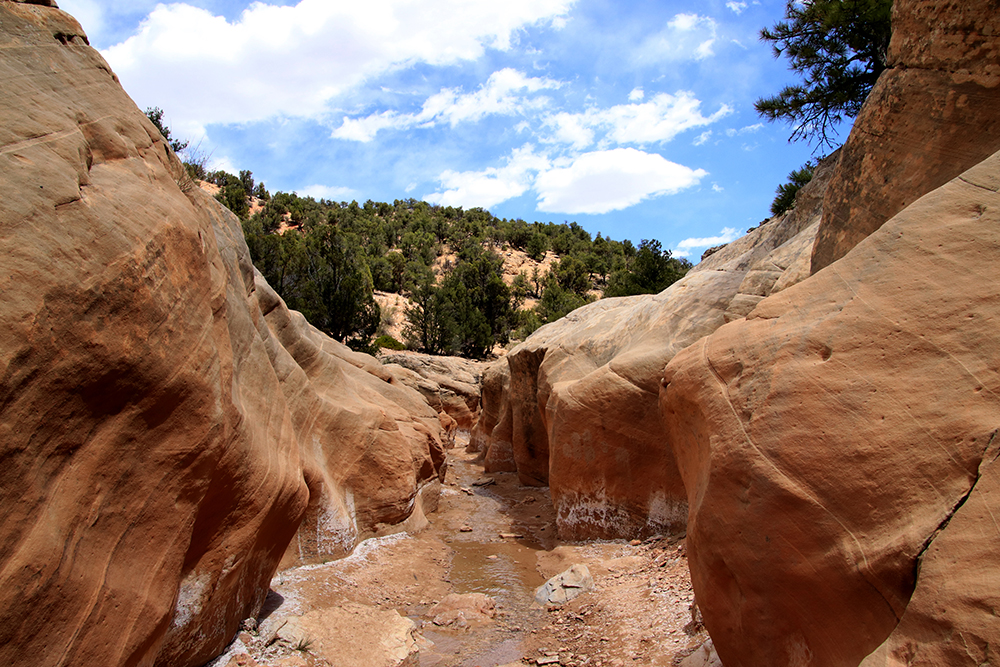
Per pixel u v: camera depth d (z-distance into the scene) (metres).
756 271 8.60
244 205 65.44
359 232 72.81
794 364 4.22
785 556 3.84
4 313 3.12
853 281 4.27
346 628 6.54
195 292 4.77
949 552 2.85
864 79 13.51
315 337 13.91
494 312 47.34
